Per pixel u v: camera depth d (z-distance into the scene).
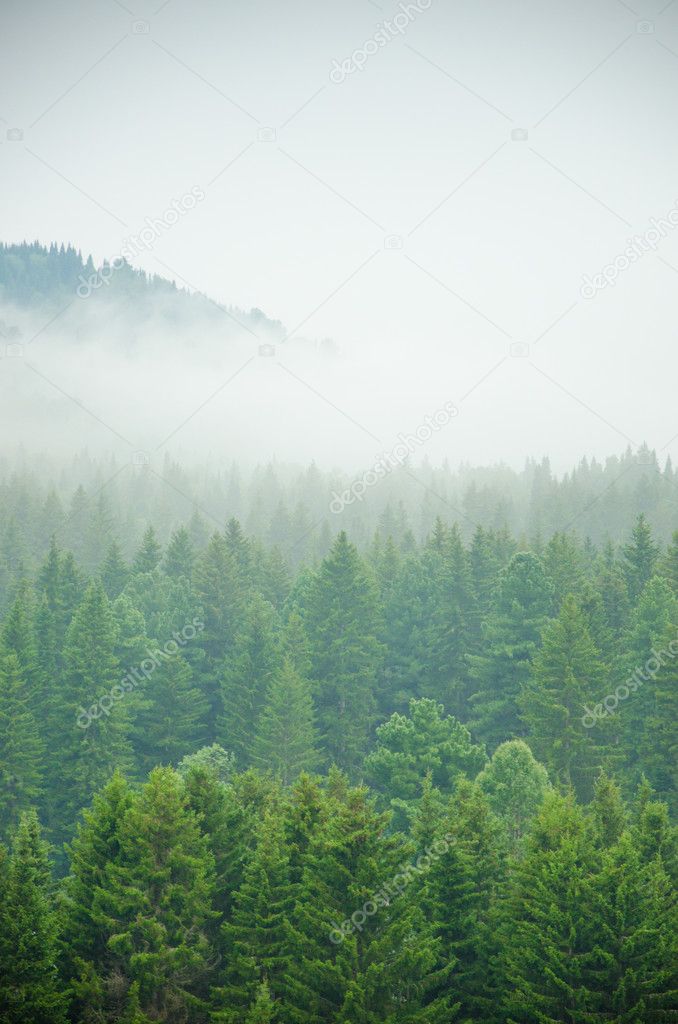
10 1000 28.11
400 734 51.28
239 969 30.05
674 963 28.41
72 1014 30.16
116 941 29.52
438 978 29.92
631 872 29.94
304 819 33.84
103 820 33.28
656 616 63.62
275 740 60.94
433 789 45.84
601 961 28.72
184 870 31.75
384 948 28.84
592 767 53.38
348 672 72.06
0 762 55.06
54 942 30.52
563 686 56.78
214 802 35.00
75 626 64.50
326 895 30.05
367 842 30.38
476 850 33.75
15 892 30.08
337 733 68.31
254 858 33.41
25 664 65.25
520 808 42.09
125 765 61.19
